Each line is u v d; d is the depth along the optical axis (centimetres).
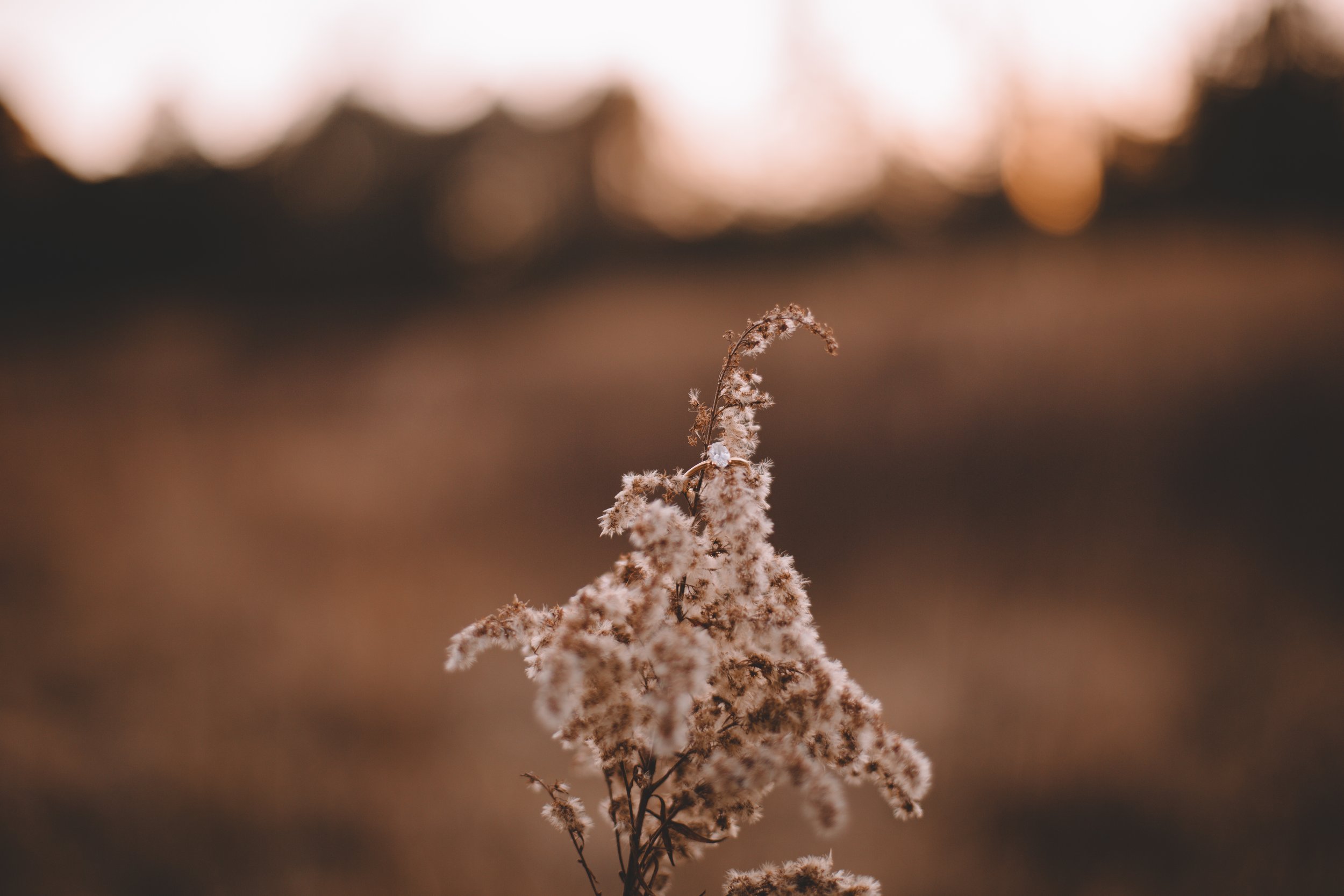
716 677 110
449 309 2375
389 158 2631
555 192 2411
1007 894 442
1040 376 971
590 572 999
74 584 941
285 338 2339
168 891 442
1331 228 1156
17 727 575
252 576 956
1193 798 477
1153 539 802
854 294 1400
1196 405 879
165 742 589
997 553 839
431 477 1235
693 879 488
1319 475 775
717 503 112
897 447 984
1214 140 1396
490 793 558
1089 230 1420
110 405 1764
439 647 808
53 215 2512
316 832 496
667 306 1672
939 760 560
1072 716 563
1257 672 596
